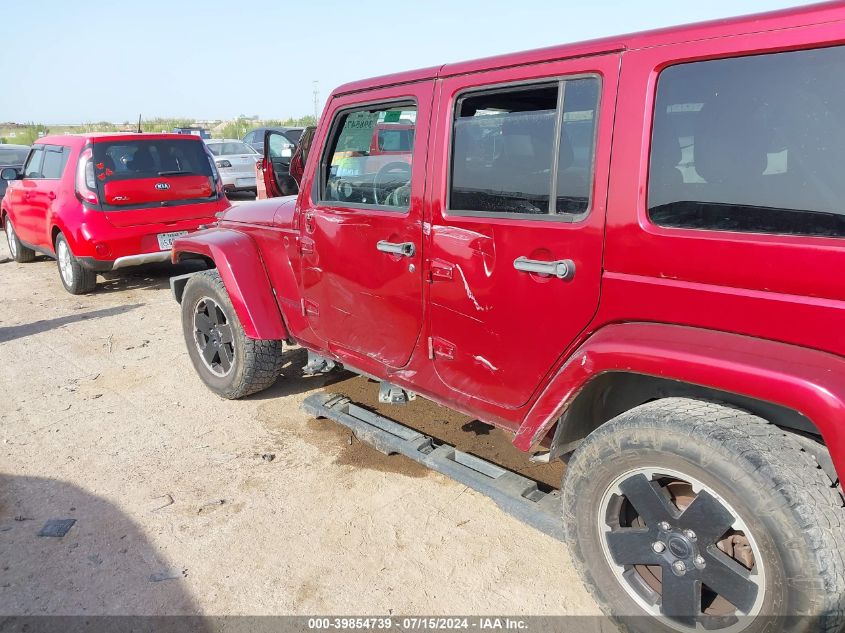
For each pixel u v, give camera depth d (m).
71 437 3.94
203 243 4.06
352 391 4.46
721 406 2.00
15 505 3.23
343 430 3.93
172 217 7.25
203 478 3.43
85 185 6.81
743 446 1.81
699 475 1.90
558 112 2.29
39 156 8.08
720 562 1.90
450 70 2.67
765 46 1.82
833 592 1.68
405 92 2.85
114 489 3.35
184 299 4.40
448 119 2.66
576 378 2.18
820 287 1.72
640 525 2.22
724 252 1.88
